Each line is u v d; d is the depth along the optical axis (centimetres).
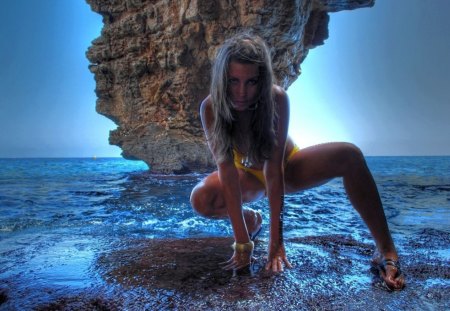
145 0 1627
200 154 1512
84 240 266
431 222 427
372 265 193
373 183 191
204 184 233
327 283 163
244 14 1378
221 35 1452
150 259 203
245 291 153
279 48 1453
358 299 146
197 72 1575
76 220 446
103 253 217
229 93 167
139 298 146
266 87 167
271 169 195
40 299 147
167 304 141
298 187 214
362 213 194
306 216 481
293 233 361
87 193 777
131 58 1652
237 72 159
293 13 1369
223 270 183
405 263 200
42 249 231
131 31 1639
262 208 550
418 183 1033
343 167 193
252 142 188
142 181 1116
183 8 1463
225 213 242
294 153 212
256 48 160
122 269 184
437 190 843
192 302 142
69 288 158
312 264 193
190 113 1596
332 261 199
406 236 314
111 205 587
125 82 1688
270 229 200
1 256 215
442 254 226
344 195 759
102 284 162
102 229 388
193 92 1592
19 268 188
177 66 1567
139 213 500
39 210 539
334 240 261
